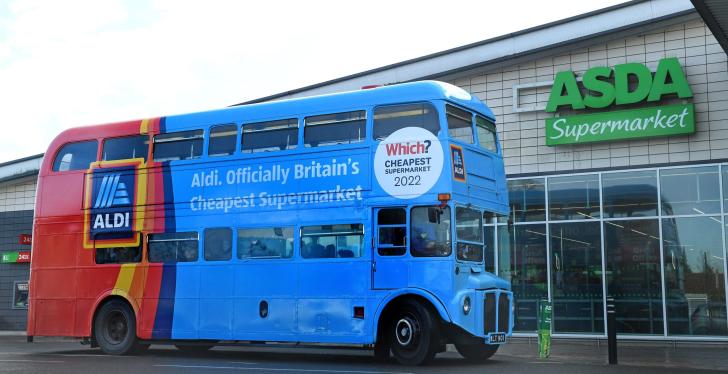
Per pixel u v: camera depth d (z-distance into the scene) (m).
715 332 19.52
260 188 16.02
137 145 17.66
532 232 21.94
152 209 17.19
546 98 22.06
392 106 14.84
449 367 13.91
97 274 17.64
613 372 12.99
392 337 14.48
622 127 20.81
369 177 14.82
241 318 15.87
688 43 20.39
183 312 16.52
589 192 21.30
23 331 33.09
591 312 20.95
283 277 15.49
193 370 13.32
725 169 19.73
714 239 19.73
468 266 14.32
